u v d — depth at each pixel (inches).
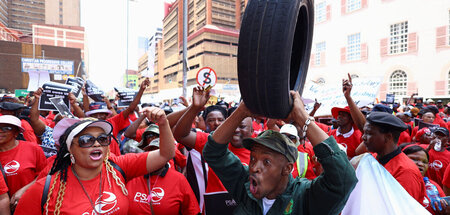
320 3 1093.8
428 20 796.0
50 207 71.3
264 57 51.9
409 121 259.9
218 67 3179.1
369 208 75.7
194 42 3430.1
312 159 134.0
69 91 190.4
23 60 1512.1
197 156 121.5
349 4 995.9
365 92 267.1
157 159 86.3
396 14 866.8
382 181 77.4
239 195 71.7
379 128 95.0
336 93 263.0
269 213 62.7
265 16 53.4
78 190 74.6
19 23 5073.8
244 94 57.1
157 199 98.5
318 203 59.7
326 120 322.7
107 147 78.6
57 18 6063.0
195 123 186.1
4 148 123.3
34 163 130.2
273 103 54.5
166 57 4279.0
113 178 80.1
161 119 82.0
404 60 849.5
